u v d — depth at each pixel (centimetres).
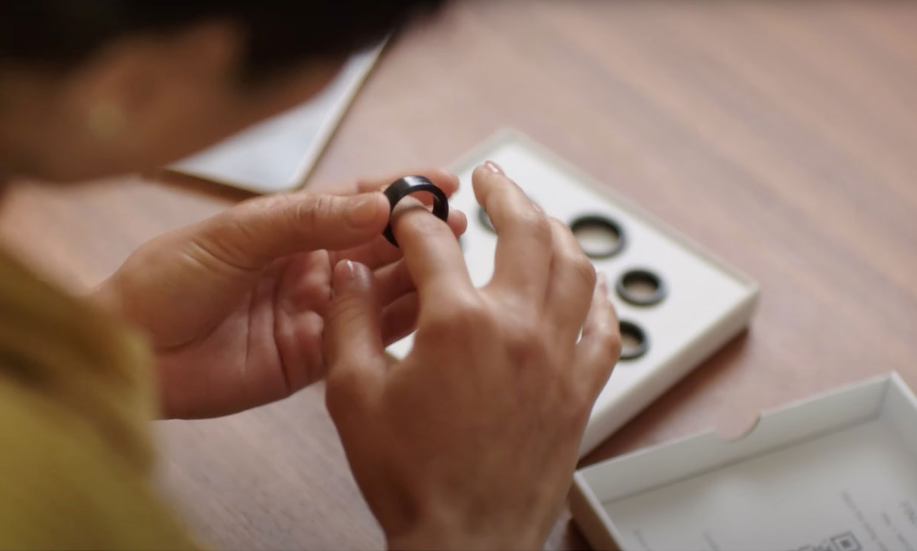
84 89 53
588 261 66
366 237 68
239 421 75
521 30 93
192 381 72
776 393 76
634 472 71
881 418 74
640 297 78
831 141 87
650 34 93
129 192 84
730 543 71
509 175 84
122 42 51
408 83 90
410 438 62
